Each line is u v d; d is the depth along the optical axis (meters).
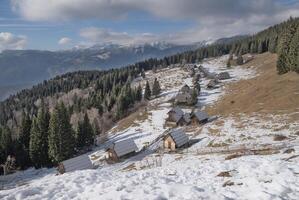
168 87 167.50
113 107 145.25
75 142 90.44
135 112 130.75
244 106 91.06
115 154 69.56
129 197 15.23
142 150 74.38
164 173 23.95
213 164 25.55
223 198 14.45
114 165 65.12
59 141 78.94
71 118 135.50
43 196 17.20
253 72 166.25
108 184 18.47
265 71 155.75
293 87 90.56
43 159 82.12
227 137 62.88
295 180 16.39
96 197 16.00
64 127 79.81
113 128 116.81
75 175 23.47
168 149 67.62
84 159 64.94
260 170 19.67
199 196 14.77
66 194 17.19
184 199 14.52
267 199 13.96
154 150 71.06
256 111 80.44
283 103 79.31
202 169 23.97
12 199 16.97
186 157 51.12
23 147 86.81
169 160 52.97
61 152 78.88
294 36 108.00
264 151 38.91
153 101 140.88
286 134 54.72
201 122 88.00
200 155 50.53
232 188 16.80
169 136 67.44
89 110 142.88
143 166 54.12
